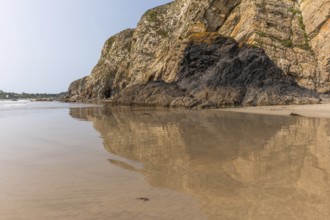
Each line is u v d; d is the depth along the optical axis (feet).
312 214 13.51
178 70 134.41
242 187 17.49
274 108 87.71
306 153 26.71
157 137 38.11
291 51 117.91
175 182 18.88
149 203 15.30
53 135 41.75
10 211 14.65
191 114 76.02
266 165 22.65
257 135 38.19
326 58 112.47
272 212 13.80
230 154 26.86
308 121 54.90
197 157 25.94
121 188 17.93
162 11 207.72
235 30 132.98
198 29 139.95
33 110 111.24
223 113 77.25
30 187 18.43
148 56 188.85
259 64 111.86
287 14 128.57
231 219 13.12
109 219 13.47
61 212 14.39
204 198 15.81
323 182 18.22
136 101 128.26
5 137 40.16
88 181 19.56
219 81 112.27
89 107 132.46
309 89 110.73
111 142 34.94
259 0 129.39
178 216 13.58
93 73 262.47
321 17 118.21
